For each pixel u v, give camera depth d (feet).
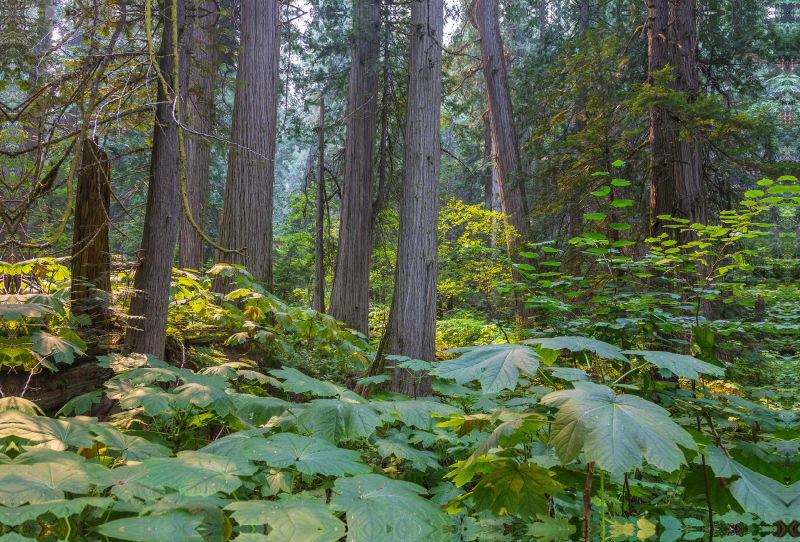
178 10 12.50
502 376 4.56
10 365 9.01
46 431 4.88
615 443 3.76
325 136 43.14
